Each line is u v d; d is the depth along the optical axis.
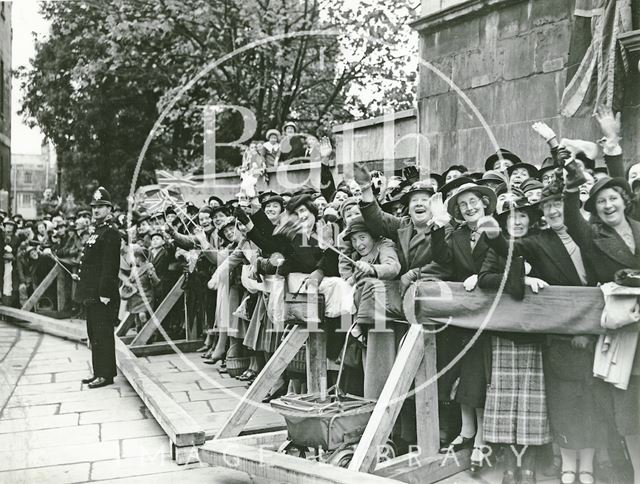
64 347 9.26
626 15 5.28
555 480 4.09
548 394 3.92
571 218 3.93
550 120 5.97
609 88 5.34
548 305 3.88
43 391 6.84
